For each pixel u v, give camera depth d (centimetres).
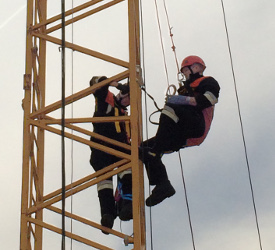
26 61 1694
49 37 1708
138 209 1573
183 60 1683
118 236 1627
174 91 1655
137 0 1778
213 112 1661
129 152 1662
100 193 1645
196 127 1633
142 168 1658
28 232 1631
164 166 1661
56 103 1669
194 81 1659
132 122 1627
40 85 1795
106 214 1631
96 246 1600
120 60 1659
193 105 1631
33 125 1664
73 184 1639
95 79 1680
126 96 1677
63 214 1448
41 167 1747
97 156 1666
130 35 1669
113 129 1664
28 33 1717
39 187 1716
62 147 1475
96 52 1672
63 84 1502
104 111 1673
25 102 1675
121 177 1645
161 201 1653
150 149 1658
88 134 1647
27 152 1645
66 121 1648
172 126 1639
